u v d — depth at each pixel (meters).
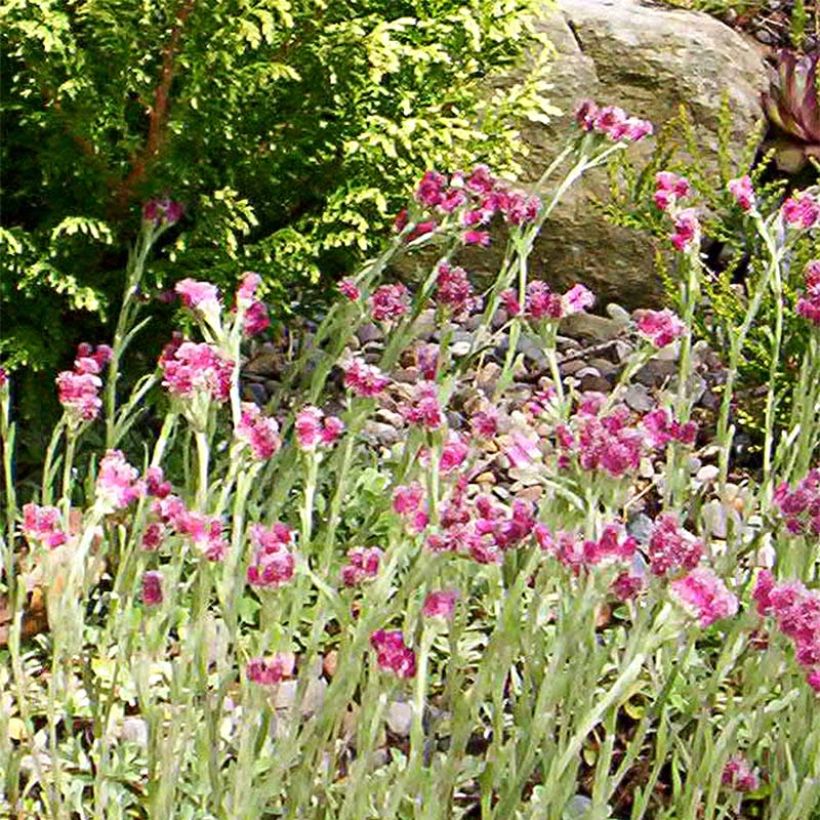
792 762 3.81
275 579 3.38
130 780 4.23
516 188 7.66
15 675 3.98
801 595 3.46
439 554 3.58
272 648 4.68
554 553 3.58
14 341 5.73
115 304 6.03
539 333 4.70
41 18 5.43
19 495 5.63
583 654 3.69
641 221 6.78
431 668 4.81
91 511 3.70
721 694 4.64
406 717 4.55
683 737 4.52
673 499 5.08
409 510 3.59
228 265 5.79
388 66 5.70
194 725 3.92
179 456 5.82
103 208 5.91
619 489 3.82
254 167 5.98
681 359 5.06
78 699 4.49
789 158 7.90
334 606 3.70
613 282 7.62
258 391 6.59
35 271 5.55
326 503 5.45
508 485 6.08
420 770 3.78
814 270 4.86
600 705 3.37
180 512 3.61
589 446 3.70
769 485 4.99
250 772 3.53
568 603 3.88
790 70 7.82
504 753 3.86
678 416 5.02
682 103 7.83
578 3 7.99
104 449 5.86
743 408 6.49
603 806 3.63
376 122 5.88
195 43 5.50
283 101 6.01
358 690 4.61
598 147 5.03
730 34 8.08
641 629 3.48
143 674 3.83
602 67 7.82
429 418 3.69
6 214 6.11
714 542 5.62
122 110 5.64
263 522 5.09
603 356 7.26
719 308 6.31
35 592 4.84
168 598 3.83
